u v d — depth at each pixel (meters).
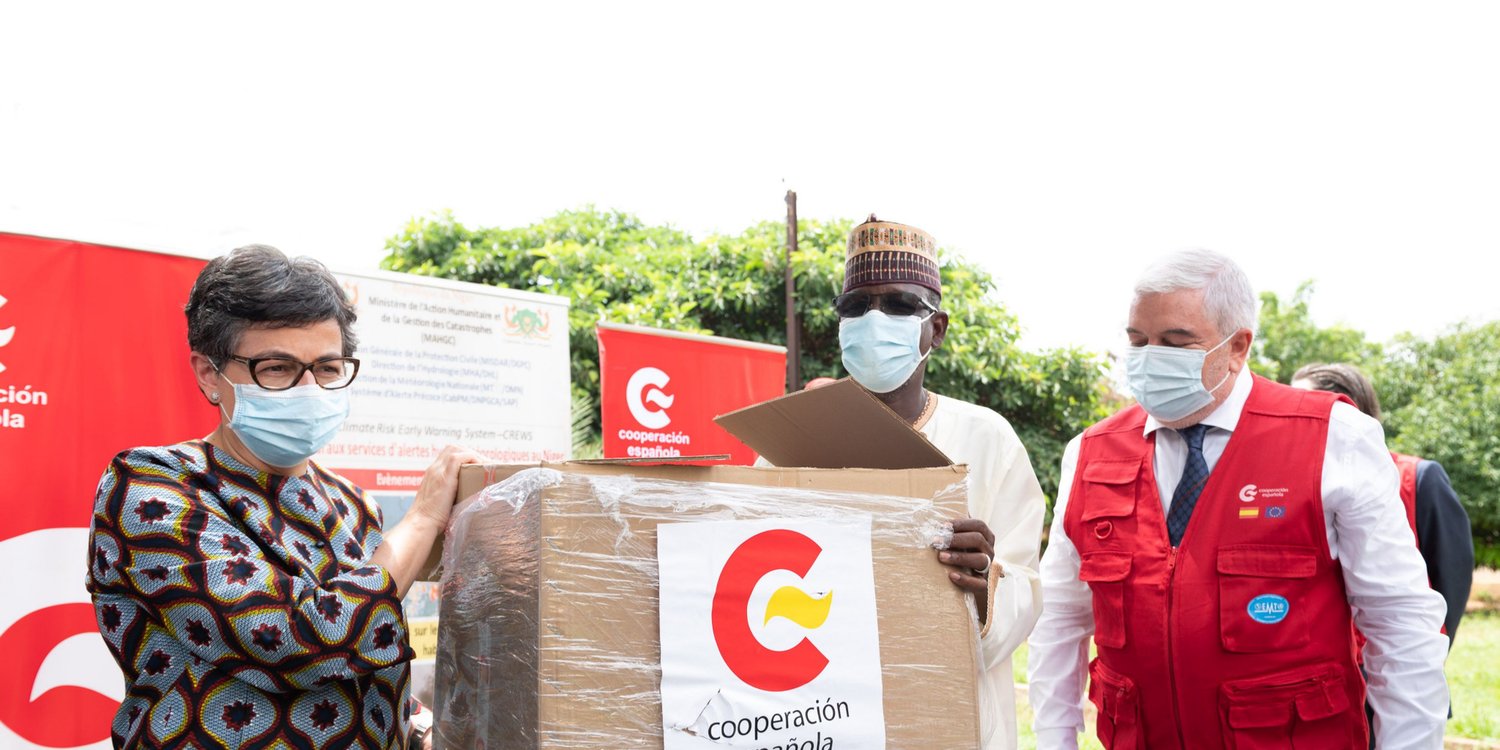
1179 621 2.20
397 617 1.51
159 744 1.41
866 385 2.30
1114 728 2.35
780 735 1.41
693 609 1.39
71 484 2.91
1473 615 12.75
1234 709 2.14
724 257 11.44
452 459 1.67
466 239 12.14
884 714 1.50
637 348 4.56
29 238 2.88
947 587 1.59
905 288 2.28
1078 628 2.53
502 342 4.06
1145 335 2.25
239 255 1.55
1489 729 5.99
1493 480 16.17
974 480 2.26
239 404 1.51
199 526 1.44
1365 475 2.12
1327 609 2.16
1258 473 2.18
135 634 1.48
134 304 3.06
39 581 2.84
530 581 1.36
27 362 2.85
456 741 1.57
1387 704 2.12
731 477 1.45
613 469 1.39
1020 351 11.55
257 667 1.43
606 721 1.33
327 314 1.56
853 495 1.52
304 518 1.59
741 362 4.94
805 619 1.45
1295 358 21.77
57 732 2.84
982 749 1.65
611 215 14.15
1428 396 17.98
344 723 1.52
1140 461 2.34
